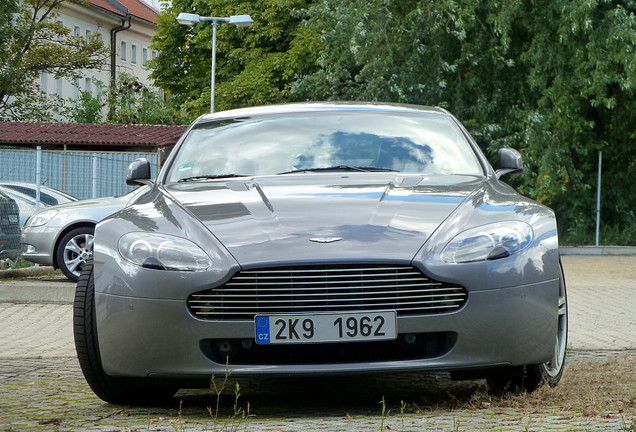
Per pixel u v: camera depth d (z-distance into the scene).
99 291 6.56
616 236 31.25
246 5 58.59
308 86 34.50
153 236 6.60
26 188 22.30
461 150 8.43
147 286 6.37
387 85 31.56
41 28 59.66
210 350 6.34
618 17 28.70
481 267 6.30
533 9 29.80
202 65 62.72
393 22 31.78
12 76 56.78
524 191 30.45
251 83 55.50
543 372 6.90
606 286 18.44
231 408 6.78
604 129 31.67
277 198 6.99
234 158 8.25
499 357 6.38
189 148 8.53
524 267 6.41
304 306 6.17
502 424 5.73
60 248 17.66
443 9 30.66
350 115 8.78
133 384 6.87
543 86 29.92
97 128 39.84
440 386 7.64
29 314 14.23
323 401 7.00
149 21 96.50
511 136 30.59
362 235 6.36
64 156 28.17
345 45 33.12
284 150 8.28
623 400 6.64
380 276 6.21
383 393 7.32
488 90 31.88
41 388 7.88
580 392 6.95
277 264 6.19
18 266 20.70
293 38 58.41
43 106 61.12
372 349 6.32
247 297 6.23
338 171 8.00
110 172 28.52
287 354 6.31
